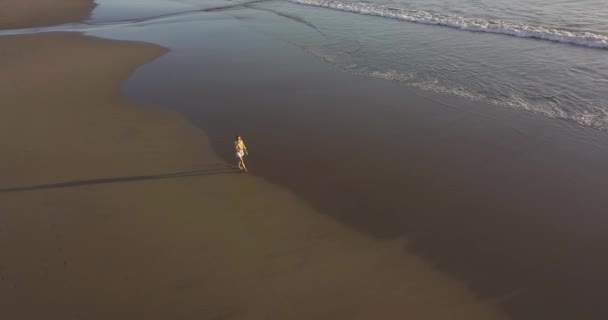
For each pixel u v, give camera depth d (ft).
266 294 28.27
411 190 38.60
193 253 31.89
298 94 60.13
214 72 70.28
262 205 37.45
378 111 53.83
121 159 44.68
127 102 59.21
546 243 31.60
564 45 69.21
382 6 107.04
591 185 37.22
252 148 47.14
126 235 33.60
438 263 30.55
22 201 37.50
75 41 91.25
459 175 40.16
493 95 55.31
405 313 26.81
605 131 45.03
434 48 74.43
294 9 116.98
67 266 30.55
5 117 54.60
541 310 26.68
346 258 31.27
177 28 101.86
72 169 42.68
